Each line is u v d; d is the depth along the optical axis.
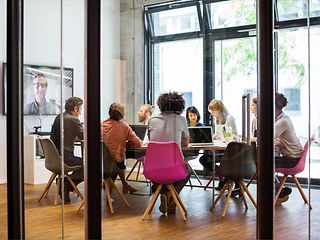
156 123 4.34
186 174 4.21
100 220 3.34
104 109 4.52
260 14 3.30
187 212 4.00
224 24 4.50
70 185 3.54
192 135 4.23
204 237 3.68
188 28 4.98
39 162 3.63
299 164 3.59
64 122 3.70
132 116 4.47
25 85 3.76
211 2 4.69
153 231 3.79
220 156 4.04
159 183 4.14
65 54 3.96
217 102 4.25
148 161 4.19
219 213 3.90
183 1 5.08
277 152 3.50
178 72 4.89
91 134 3.31
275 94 3.47
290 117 3.59
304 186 3.62
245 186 3.79
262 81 3.32
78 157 3.54
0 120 3.56
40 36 3.97
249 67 3.99
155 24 5.29
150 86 4.91
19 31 3.49
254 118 3.74
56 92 3.87
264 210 3.37
